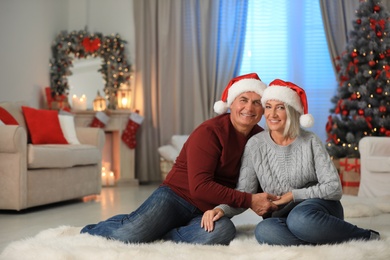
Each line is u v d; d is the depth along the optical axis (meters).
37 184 4.75
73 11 7.61
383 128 6.16
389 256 2.29
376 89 6.31
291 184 2.63
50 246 2.50
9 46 6.23
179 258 2.26
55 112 5.67
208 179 2.58
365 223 3.58
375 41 6.34
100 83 7.35
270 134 2.68
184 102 7.45
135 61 7.49
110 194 6.01
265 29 7.38
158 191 2.71
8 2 6.22
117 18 7.59
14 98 6.32
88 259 2.31
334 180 2.53
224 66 7.34
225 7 7.33
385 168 5.28
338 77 6.70
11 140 4.50
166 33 7.44
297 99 2.58
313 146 2.59
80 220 4.11
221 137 2.63
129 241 2.64
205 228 2.57
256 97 2.64
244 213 4.13
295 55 7.30
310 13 7.30
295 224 2.46
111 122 7.07
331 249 2.29
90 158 5.47
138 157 7.42
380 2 6.47
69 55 7.25
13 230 3.65
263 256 2.24
